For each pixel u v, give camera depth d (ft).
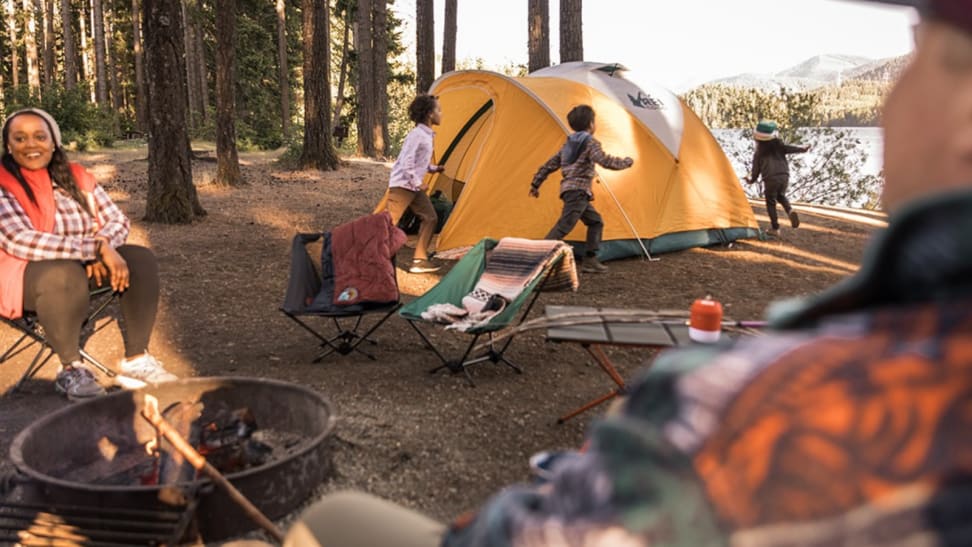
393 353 16.90
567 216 24.17
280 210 36.70
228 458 9.96
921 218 1.69
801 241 31.81
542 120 26.32
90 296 14.20
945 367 1.61
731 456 1.73
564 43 39.96
